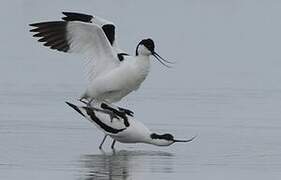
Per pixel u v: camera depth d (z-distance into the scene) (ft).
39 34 54.29
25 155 49.75
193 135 56.29
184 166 47.98
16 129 56.90
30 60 87.66
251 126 59.26
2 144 52.54
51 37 54.13
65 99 68.03
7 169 46.21
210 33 110.93
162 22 118.21
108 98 54.49
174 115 62.75
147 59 53.78
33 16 120.88
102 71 53.78
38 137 54.80
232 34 111.04
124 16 122.31
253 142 54.29
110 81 53.36
